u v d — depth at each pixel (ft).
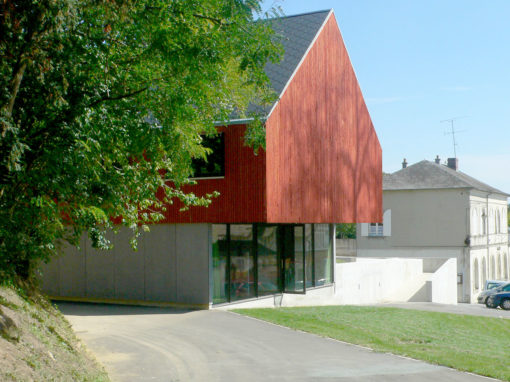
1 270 35.14
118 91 37.68
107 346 45.42
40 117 32.04
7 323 29.84
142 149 40.98
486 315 86.53
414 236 166.09
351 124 91.30
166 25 36.42
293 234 82.69
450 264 129.90
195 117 43.57
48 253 37.58
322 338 51.37
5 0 26.35
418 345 50.44
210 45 37.50
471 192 163.73
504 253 201.77
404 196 167.63
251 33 38.60
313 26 83.41
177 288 69.36
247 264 74.95
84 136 32.94
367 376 37.24
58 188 33.47
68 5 26.89
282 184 69.46
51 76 30.55
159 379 35.88
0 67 28.07
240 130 66.59
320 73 81.30
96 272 74.18
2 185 31.24
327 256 94.38
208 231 68.03
